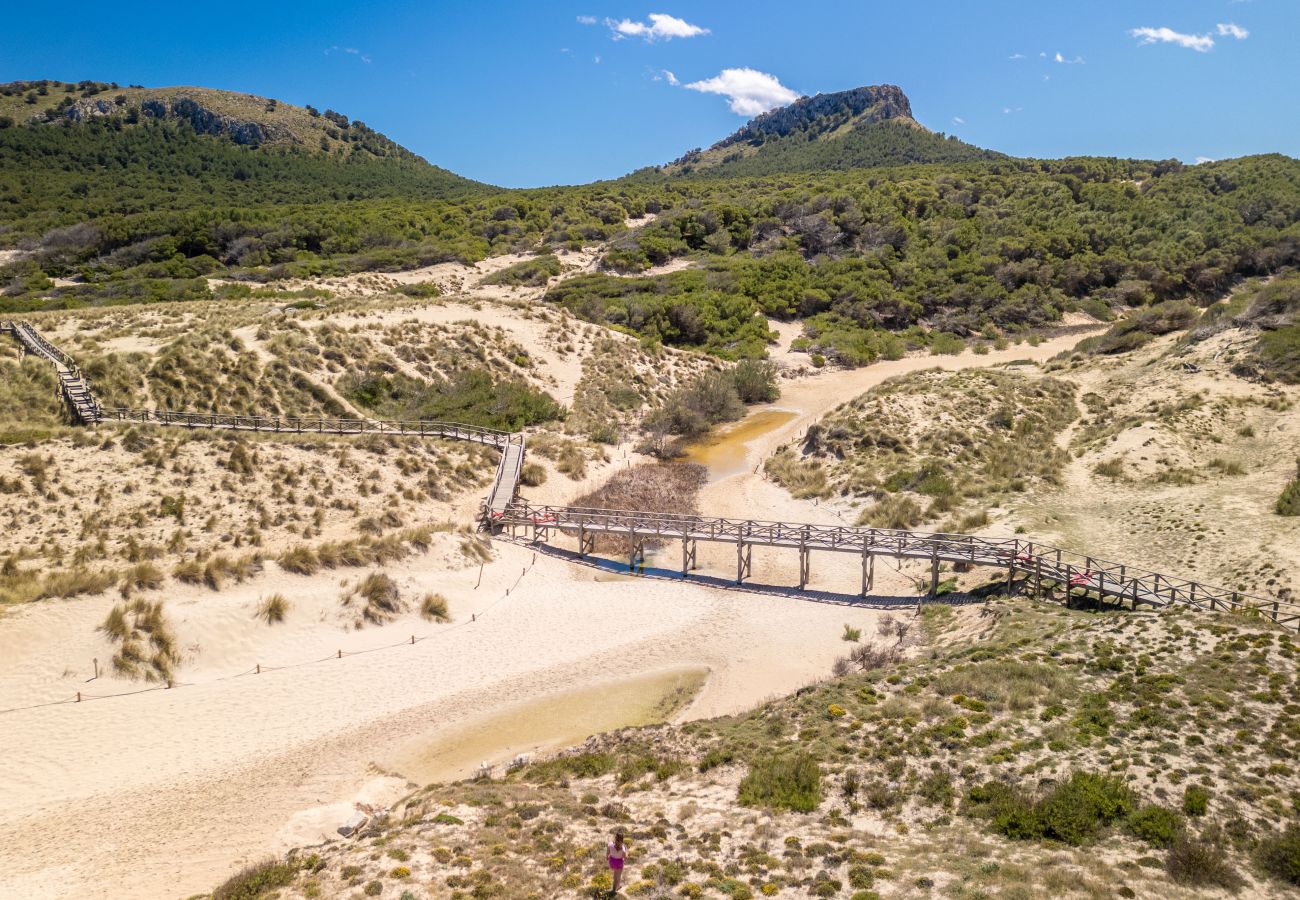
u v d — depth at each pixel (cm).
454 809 1712
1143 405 4569
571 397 5559
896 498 3850
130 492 3241
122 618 2389
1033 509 3516
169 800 1914
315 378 4781
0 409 3772
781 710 2122
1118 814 1497
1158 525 3155
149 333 5025
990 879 1332
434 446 4225
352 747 2173
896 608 2938
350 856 1540
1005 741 1780
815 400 6112
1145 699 1841
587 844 1561
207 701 2297
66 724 2098
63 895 1592
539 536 3691
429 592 2977
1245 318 5159
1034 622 2444
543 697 2452
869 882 1355
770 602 3081
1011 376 5362
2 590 2434
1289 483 3281
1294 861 1288
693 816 1656
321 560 2950
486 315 6231
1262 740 1630
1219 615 2198
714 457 4984
